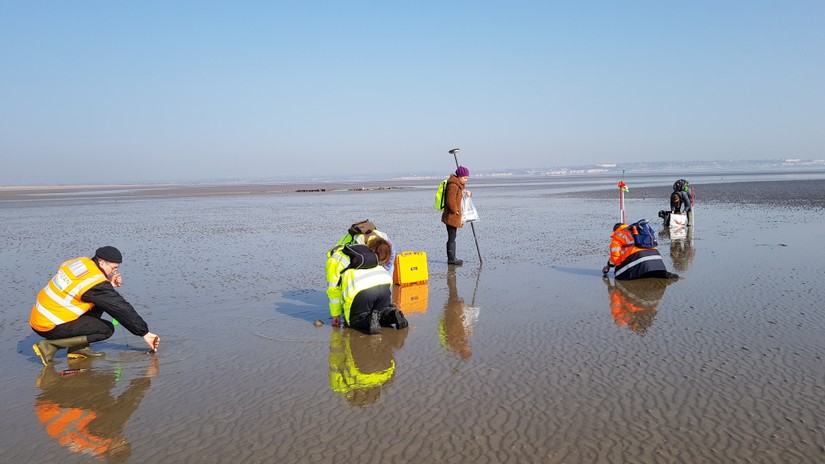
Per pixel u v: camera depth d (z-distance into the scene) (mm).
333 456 4238
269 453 4312
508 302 8758
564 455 4160
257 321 8023
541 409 4922
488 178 100375
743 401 4965
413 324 7715
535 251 13703
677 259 11984
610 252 10188
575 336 6945
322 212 27438
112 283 7051
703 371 5668
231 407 5164
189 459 4262
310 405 5156
